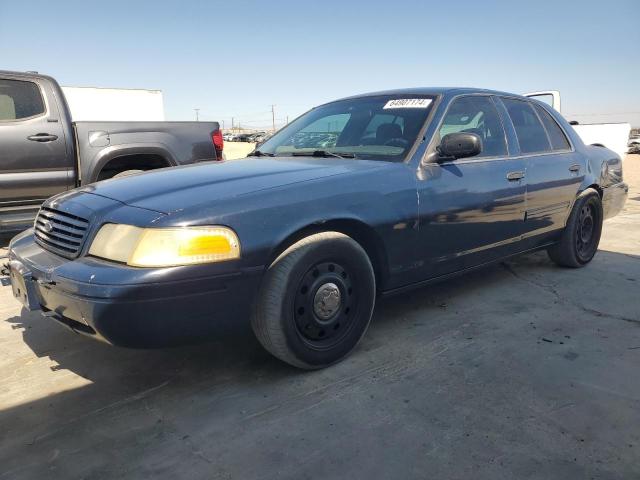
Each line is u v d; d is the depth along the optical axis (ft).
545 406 8.72
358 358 10.52
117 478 7.09
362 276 10.26
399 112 12.77
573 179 15.75
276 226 8.93
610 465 7.24
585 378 9.68
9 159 18.43
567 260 16.56
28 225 18.71
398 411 8.59
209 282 8.33
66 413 8.71
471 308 13.30
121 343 8.19
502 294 14.39
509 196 13.34
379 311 13.11
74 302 8.23
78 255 8.89
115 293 7.86
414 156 11.44
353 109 13.87
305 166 10.85
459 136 11.30
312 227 9.55
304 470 7.18
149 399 9.12
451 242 12.01
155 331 8.16
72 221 9.30
